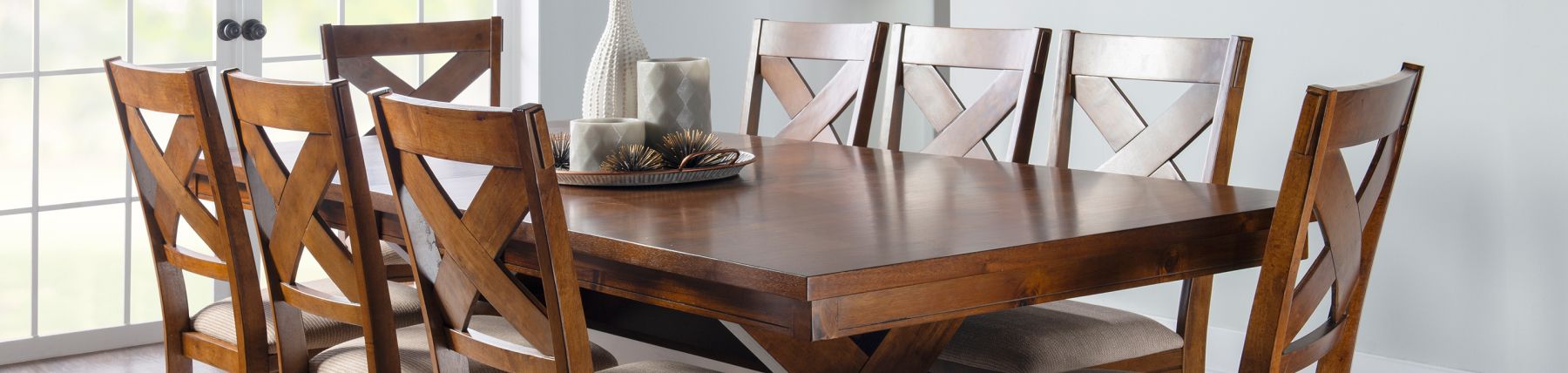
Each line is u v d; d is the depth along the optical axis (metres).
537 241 1.53
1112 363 2.26
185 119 2.14
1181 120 2.47
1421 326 3.35
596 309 2.43
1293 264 1.62
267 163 2.01
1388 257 3.39
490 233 1.60
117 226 3.78
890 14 5.21
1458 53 3.19
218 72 3.82
